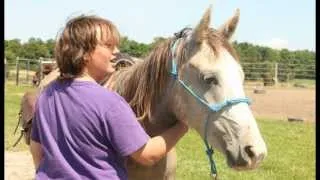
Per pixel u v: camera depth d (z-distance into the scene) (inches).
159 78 121.6
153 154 98.7
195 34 113.0
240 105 108.1
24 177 305.6
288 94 975.6
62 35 95.7
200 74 111.4
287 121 614.5
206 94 110.9
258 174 308.0
